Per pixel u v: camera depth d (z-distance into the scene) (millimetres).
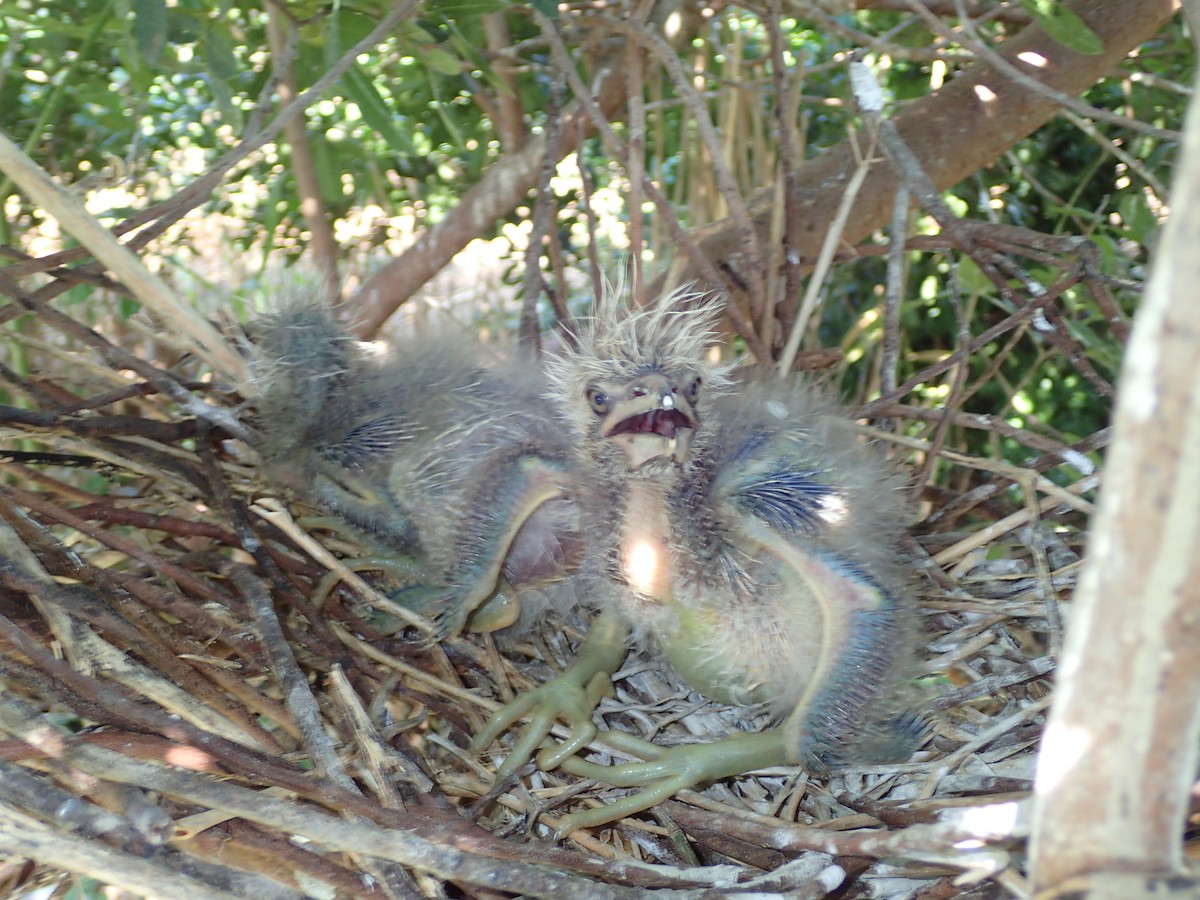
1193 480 170
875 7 625
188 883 289
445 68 511
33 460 451
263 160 667
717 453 427
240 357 460
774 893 318
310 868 332
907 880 345
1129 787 188
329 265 585
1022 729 407
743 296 585
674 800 399
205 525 446
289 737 392
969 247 435
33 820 288
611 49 651
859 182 483
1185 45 628
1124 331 449
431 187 750
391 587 488
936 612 460
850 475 419
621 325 424
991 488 484
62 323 428
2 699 323
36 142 507
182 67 534
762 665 427
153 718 328
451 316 652
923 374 470
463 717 430
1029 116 573
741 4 550
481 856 320
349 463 465
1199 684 180
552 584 473
